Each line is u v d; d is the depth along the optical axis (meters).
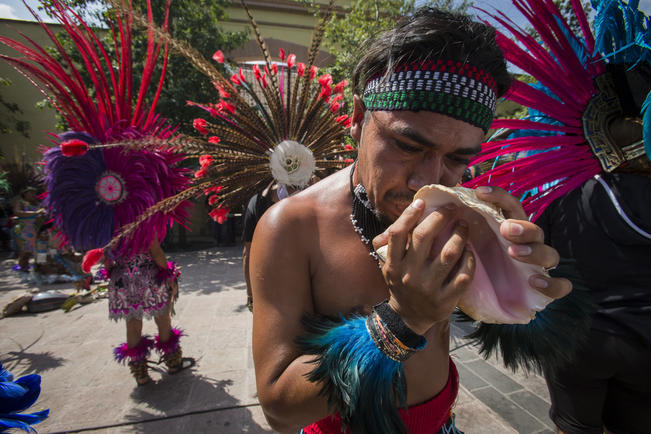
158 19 9.12
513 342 0.99
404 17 0.76
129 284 2.86
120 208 2.54
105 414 2.68
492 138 1.72
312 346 0.76
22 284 6.58
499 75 0.75
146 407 2.75
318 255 0.87
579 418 1.49
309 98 2.05
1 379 1.37
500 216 0.63
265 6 11.76
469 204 0.61
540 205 1.44
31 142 12.95
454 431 1.15
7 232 10.22
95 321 4.48
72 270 6.69
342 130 2.07
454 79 0.67
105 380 3.13
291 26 12.03
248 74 2.17
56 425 2.57
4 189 9.82
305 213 0.89
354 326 0.73
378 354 0.68
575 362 1.41
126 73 2.48
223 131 1.75
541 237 0.63
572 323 0.96
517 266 0.71
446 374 1.03
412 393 0.94
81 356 3.57
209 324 4.29
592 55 1.38
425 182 0.72
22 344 3.87
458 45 0.67
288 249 0.86
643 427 1.42
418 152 0.72
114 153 2.45
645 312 1.25
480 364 3.08
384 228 0.86
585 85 1.37
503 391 2.74
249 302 2.91
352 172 0.92
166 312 3.05
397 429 0.70
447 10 0.76
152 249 2.87
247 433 2.48
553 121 1.50
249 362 3.37
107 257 2.55
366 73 0.79
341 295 0.86
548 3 1.37
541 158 1.39
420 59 0.67
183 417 2.64
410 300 0.64
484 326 1.05
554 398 1.58
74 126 2.50
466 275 0.61
